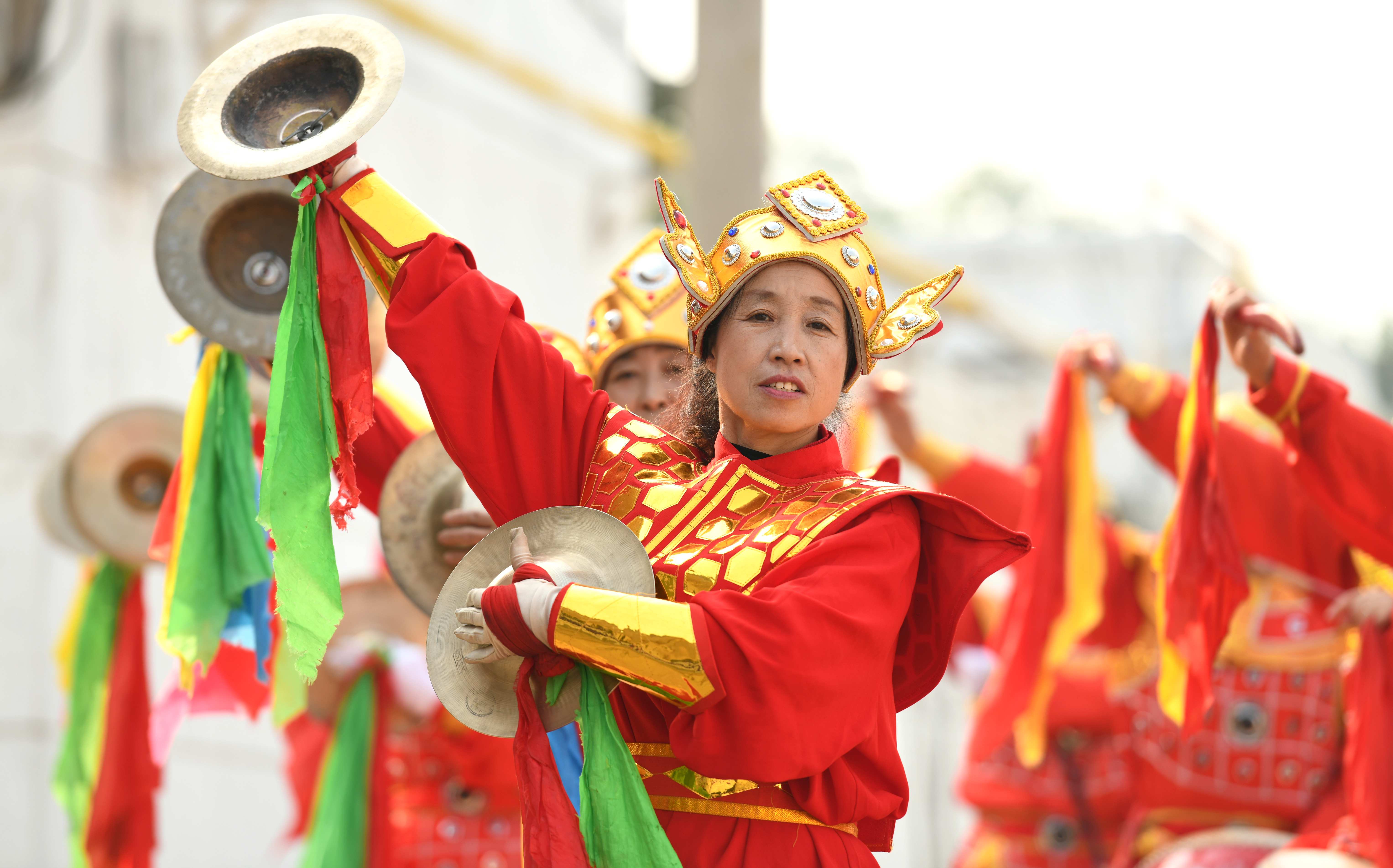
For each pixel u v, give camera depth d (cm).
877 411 1465
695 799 607
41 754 1617
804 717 576
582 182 2394
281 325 631
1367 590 1025
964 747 1678
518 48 2262
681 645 564
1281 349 945
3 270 1645
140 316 1758
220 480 780
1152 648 1327
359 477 817
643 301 886
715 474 642
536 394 656
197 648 762
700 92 1536
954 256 3891
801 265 640
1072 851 1465
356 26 648
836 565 598
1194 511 890
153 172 1752
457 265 647
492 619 586
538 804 589
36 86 1648
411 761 1132
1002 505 1445
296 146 612
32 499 1631
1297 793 1195
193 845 1742
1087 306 3788
